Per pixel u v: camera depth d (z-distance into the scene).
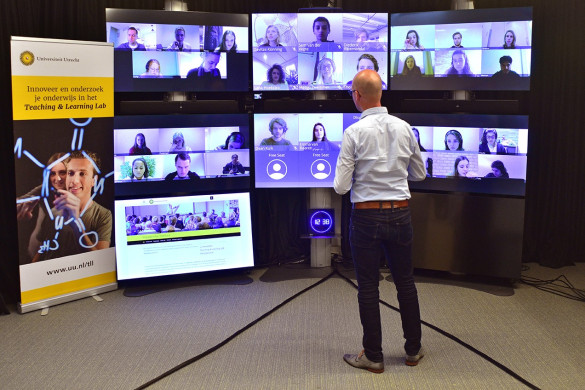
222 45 4.45
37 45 3.95
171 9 4.47
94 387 3.04
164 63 4.36
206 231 4.61
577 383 3.05
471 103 4.39
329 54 4.48
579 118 4.89
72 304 4.25
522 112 4.92
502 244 4.45
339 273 4.82
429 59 4.43
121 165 4.39
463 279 4.71
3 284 4.36
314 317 3.96
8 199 4.37
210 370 3.22
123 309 4.14
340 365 3.27
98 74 4.23
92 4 4.62
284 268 5.07
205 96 5.02
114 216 4.45
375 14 4.46
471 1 4.50
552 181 4.96
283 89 4.52
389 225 3.07
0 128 4.30
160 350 3.47
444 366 3.25
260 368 3.24
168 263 4.55
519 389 2.99
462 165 4.45
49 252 4.16
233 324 3.85
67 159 4.18
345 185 3.09
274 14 4.43
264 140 4.56
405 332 3.24
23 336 3.70
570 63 4.83
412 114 4.52
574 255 5.11
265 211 5.20
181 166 4.48
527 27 4.23
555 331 3.71
